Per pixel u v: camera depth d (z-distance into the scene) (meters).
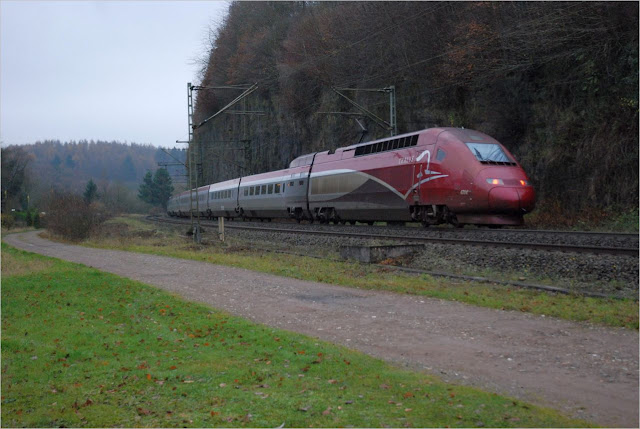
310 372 7.77
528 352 8.36
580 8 27.64
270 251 24.59
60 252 32.78
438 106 38.38
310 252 22.94
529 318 10.34
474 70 33.81
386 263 17.97
